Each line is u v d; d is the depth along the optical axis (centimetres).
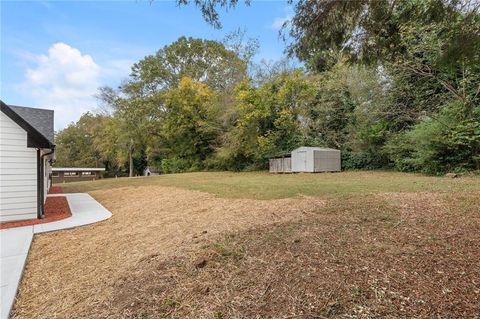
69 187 1451
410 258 257
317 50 413
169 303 225
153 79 2452
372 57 421
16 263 357
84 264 351
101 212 697
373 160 1439
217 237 360
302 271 246
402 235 316
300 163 1493
